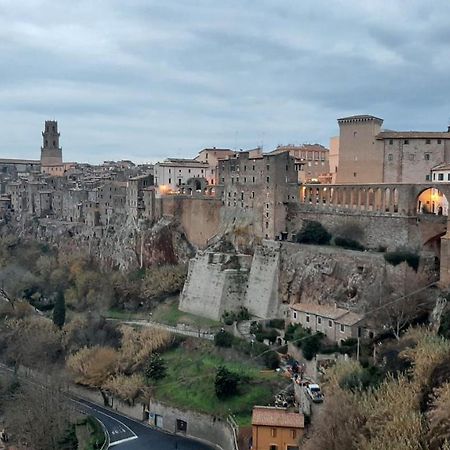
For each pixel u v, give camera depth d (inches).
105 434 3873.0
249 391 3801.7
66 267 6766.7
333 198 4921.3
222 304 5083.7
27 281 6643.7
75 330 5236.2
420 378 2549.2
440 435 2105.1
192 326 4977.9
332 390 2903.5
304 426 3031.5
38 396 3870.6
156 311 5600.4
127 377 4446.4
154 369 4343.0
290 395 3604.8
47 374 4736.7
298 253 4722.0
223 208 5743.1
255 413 3186.5
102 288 6107.3
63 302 5516.7
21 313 5905.5
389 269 4001.0
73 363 4707.2
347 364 3171.8
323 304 4328.3
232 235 5477.4
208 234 5900.6
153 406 4109.3
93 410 4375.0
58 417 3730.3
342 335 3799.2
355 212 4596.5
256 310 4926.2
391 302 3631.9
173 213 6269.7
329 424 2501.2
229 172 5644.7
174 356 4562.0
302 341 3944.4
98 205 7445.9
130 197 6786.4
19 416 3794.3
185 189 6673.2
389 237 4296.3
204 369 4232.3
